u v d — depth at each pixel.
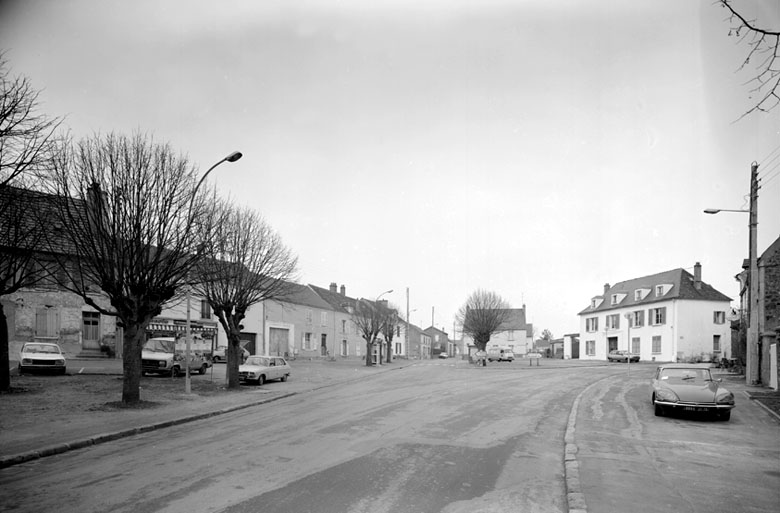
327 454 8.52
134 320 14.67
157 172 14.87
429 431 10.91
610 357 50.88
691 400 12.82
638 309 51.94
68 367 23.77
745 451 9.21
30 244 15.60
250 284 20.95
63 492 6.39
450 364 49.88
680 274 48.28
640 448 9.41
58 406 13.87
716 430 11.51
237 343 20.70
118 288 14.31
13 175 12.30
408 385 23.55
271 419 12.90
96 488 6.55
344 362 48.59
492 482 7.01
